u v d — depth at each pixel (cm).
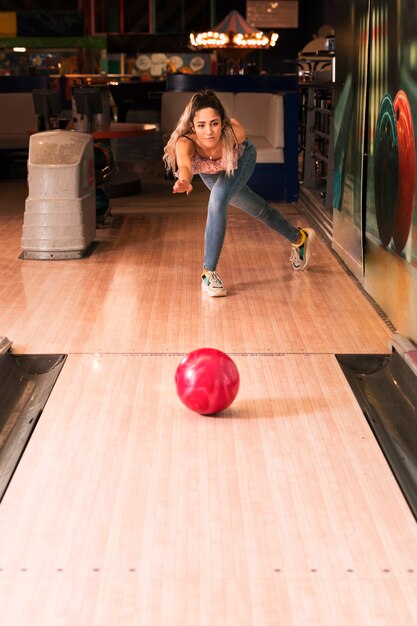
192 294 495
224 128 451
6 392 350
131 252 605
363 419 326
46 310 461
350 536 246
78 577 225
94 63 2069
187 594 218
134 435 311
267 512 258
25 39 2050
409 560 234
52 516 256
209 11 2103
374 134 463
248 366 380
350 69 529
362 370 379
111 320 444
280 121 821
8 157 1048
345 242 566
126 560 233
